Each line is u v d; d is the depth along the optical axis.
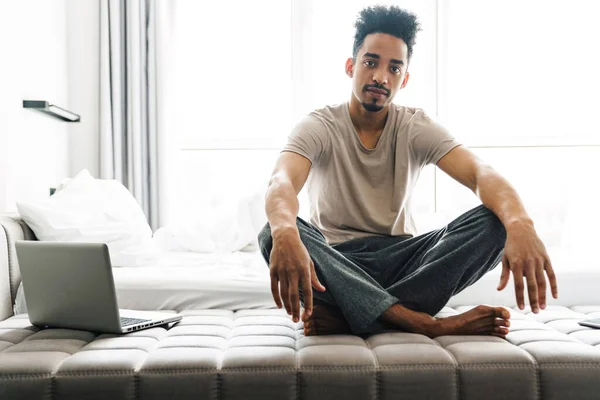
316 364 1.30
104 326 1.56
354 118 1.82
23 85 2.73
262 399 1.29
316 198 1.85
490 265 1.60
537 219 3.33
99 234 2.39
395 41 1.69
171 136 3.57
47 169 3.07
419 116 1.83
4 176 2.47
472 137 3.59
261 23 3.71
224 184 3.66
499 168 3.53
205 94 3.69
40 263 1.61
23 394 1.27
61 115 3.01
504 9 3.63
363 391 1.28
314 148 1.73
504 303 2.03
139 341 1.48
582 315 1.80
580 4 3.58
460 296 2.02
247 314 1.86
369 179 1.81
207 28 3.69
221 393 1.29
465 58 3.67
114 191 2.70
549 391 1.28
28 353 1.38
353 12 3.72
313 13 3.72
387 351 1.35
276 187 1.55
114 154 3.48
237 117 3.70
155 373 1.29
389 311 1.51
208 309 1.97
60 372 1.29
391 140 1.80
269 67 3.71
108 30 3.46
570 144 3.47
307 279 1.33
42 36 3.03
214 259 2.58
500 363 1.30
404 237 1.81
